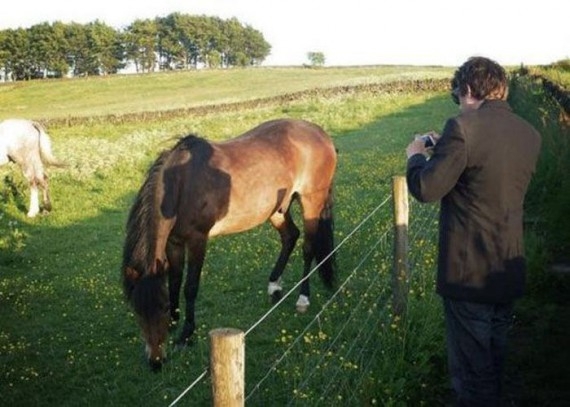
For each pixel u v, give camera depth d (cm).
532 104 1346
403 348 456
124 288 526
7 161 1230
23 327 660
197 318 641
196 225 563
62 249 980
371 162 1474
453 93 342
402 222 498
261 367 512
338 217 991
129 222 532
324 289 691
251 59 14750
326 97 3559
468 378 325
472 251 312
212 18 13838
